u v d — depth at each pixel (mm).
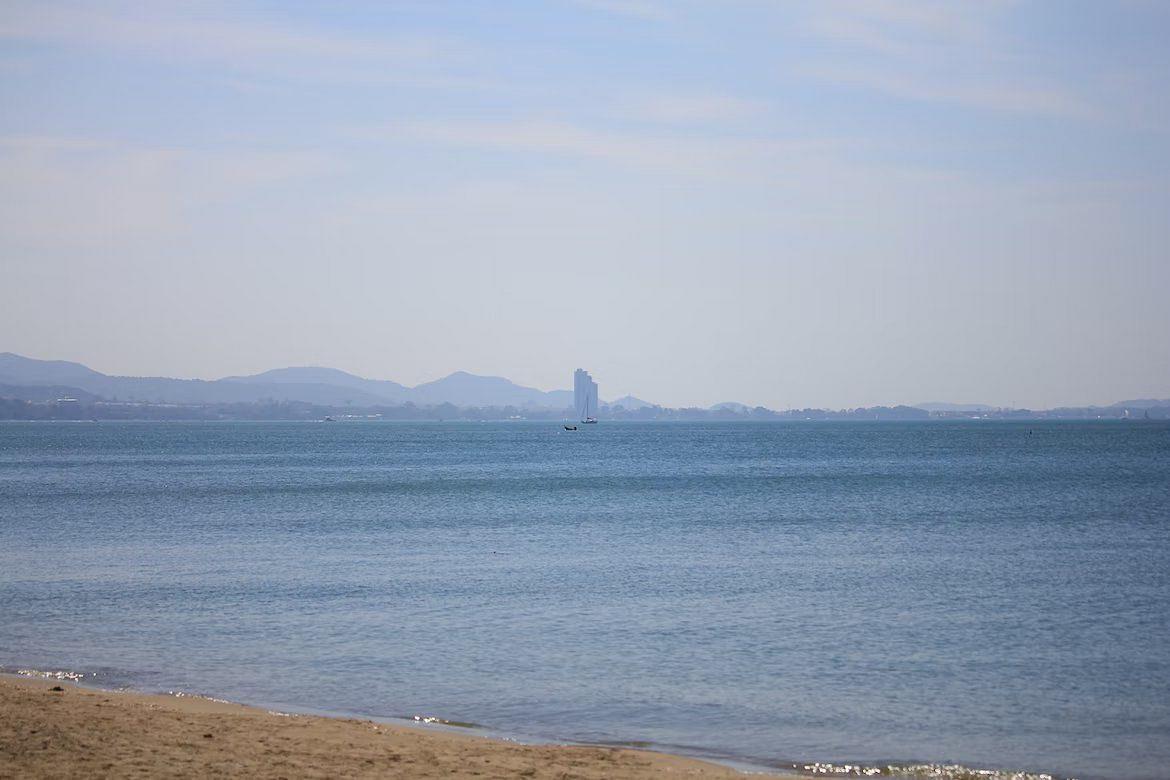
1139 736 19547
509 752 17047
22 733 16453
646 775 15828
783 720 20406
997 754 18469
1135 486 87562
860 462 137375
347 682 23234
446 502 76750
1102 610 31734
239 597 34500
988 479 98500
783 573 39531
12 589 36250
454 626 29500
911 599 33750
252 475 115000
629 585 36750
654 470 123000
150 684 22984
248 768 15086
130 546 49500
